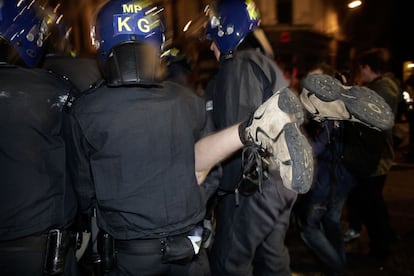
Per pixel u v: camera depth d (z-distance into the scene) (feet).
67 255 7.23
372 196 13.34
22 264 6.52
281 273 9.55
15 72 6.68
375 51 13.56
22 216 6.44
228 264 9.05
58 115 6.79
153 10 6.99
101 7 7.11
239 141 6.14
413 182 23.17
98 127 6.29
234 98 8.36
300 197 11.57
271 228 8.95
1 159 6.41
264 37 9.50
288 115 5.45
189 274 6.95
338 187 11.49
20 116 6.47
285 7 59.57
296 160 5.31
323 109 6.28
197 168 6.87
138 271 6.49
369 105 6.06
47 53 9.15
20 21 6.95
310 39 39.04
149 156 6.34
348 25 63.16
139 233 6.37
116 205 6.32
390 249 13.75
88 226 7.97
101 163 6.36
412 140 30.01
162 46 7.14
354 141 11.17
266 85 8.48
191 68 11.75
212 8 9.44
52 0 9.29
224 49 9.27
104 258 6.60
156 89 6.58
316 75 6.27
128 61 6.38
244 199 8.75
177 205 6.49
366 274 12.66
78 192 6.91
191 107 6.83
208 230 7.78
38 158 6.59
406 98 29.32
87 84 9.23
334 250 11.56
